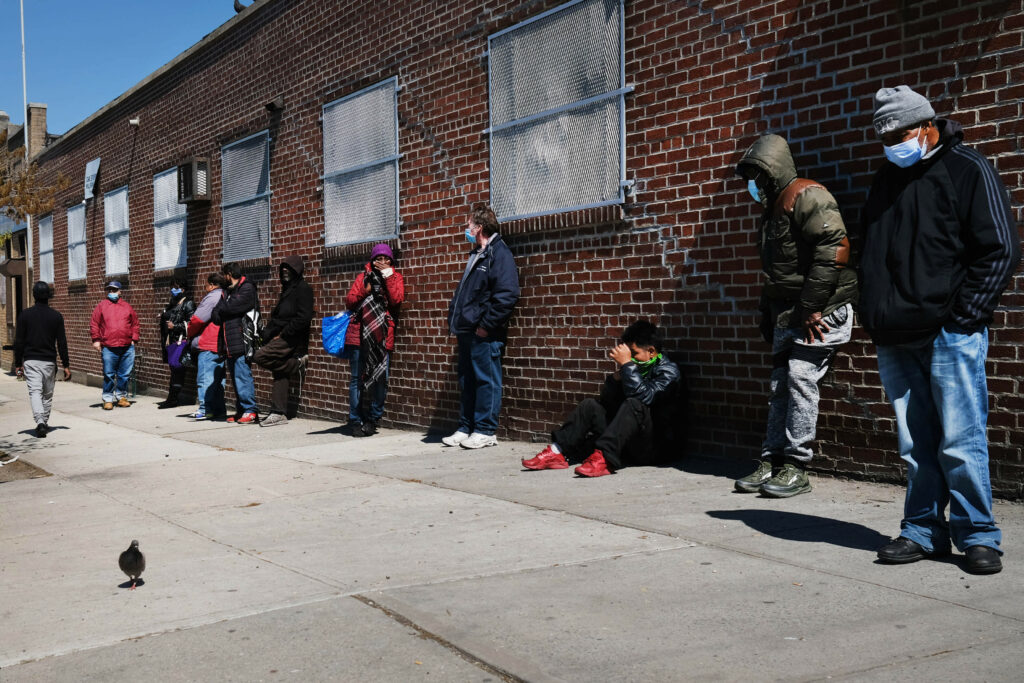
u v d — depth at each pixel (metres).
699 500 5.49
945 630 3.20
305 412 12.16
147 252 17.31
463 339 8.38
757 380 6.46
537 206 8.38
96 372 20.25
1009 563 3.98
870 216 4.05
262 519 5.61
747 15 6.51
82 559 4.78
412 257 10.00
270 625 3.55
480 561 4.38
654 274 7.23
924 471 4.05
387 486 6.53
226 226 14.21
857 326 5.84
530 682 2.90
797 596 3.64
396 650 3.24
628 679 2.89
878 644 3.10
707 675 2.90
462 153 9.27
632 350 6.71
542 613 3.56
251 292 11.71
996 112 5.17
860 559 4.11
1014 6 5.09
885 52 5.68
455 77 9.34
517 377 8.62
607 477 6.41
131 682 3.04
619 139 7.50
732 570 4.03
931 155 3.88
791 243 5.40
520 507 5.56
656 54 7.21
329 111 11.48
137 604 3.91
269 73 12.85
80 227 21.09
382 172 10.49
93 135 20.02
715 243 6.74
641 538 4.66
